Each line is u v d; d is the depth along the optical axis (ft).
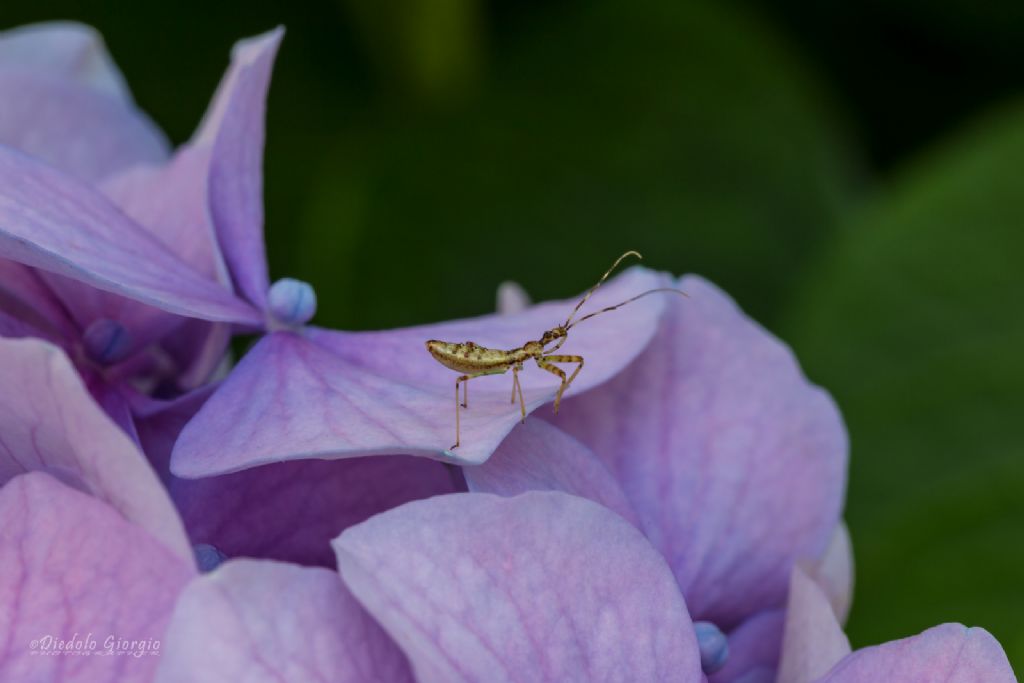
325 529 0.53
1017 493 0.75
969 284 0.78
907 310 0.78
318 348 0.55
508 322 0.56
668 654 0.51
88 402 0.48
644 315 0.56
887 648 0.51
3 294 0.56
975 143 0.81
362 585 0.48
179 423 0.54
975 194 0.79
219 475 0.52
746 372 0.57
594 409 0.57
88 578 0.49
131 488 0.48
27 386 0.49
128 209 0.59
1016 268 0.78
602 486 0.54
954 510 0.75
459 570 0.50
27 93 0.63
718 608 0.57
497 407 0.53
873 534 0.75
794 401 0.57
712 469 0.57
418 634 0.48
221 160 0.56
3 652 0.49
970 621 0.73
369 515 0.54
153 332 0.56
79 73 0.66
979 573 0.74
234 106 0.56
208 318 0.54
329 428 0.51
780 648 0.56
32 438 0.50
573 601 0.50
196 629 0.47
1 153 0.54
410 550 0.49
